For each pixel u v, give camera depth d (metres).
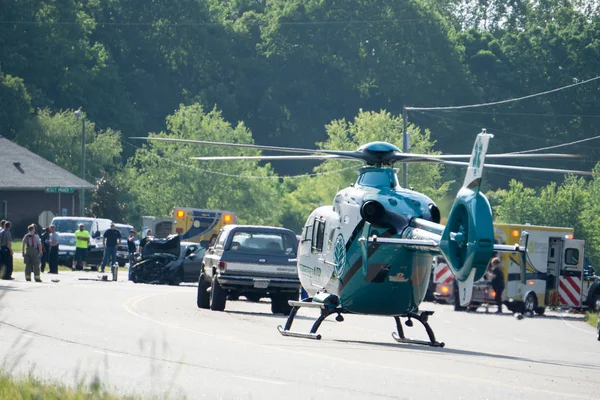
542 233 150.38
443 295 149.38
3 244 143.62
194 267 162.75
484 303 144.88
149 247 163.12
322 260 80.88
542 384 54.81
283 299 106.06
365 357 64.94
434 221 73.31
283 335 79.44
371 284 75.38
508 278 145.50
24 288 121.69
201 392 46.78
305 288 87.19
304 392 47.91
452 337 94.44
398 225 73.25
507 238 146.38
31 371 47.44
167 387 47.75
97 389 41.22
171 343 67.44
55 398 40.06
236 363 58.09
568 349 88.19
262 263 103.50
